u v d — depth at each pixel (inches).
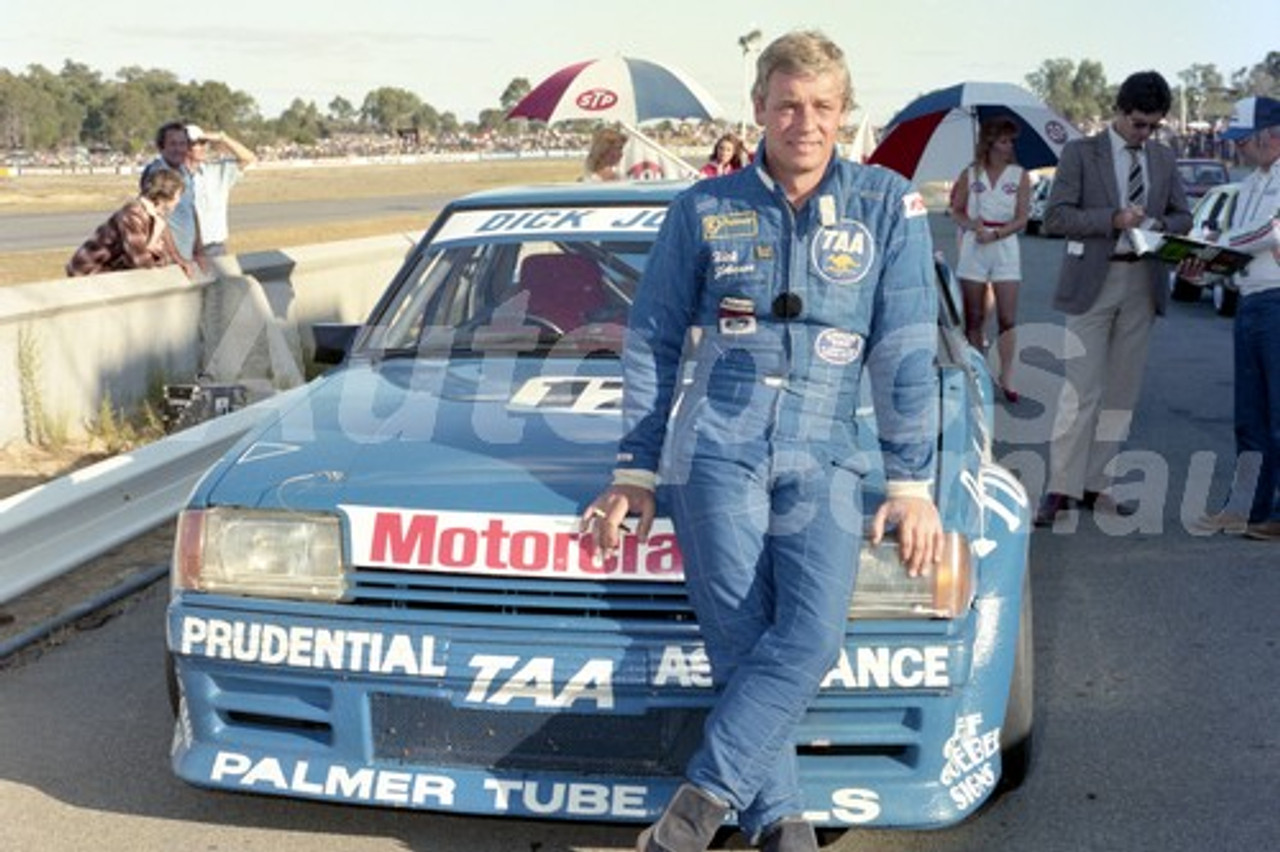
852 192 117.3
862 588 123.9
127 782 154.8
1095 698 180.5
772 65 113.7
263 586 130.3
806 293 116.8
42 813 147.4
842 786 126.6
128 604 215.5
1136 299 255.3
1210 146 1765.5
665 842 113.9
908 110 379.9
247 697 131.9
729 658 118.8
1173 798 151.8
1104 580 231.5
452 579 126.6
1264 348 249.0
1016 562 138.8
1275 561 241.1
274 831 143.3
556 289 184.9
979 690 133.4
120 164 3777.1
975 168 370.0
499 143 6560.0
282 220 1294.3
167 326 339.6
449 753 128.8
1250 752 163.6
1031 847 141.1
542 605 125.3
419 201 1752.0
